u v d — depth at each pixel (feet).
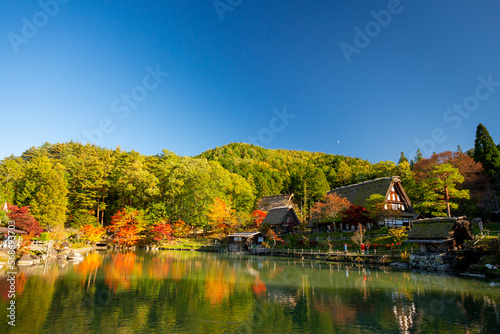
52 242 123.44
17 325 42.29
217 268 102.47
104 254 148.56
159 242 196.85
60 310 49.70
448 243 95.96
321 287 69.72
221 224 201.46
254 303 55.36
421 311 49.96
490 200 161.27
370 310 50.75
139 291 64.39
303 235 171.83
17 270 89.61
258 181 295.69
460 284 72.02
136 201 219.00
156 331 40.93
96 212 208.23
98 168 204.13
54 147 292.40
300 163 424.87
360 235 124.77
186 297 59.67
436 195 130.11
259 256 152.56
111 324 43.52
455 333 40.11
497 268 80.53
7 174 168.66
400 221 150.92
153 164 235.81
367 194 161.17
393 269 97.86
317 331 41.19
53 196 152.97
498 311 49.55
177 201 220.43
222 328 42.37
